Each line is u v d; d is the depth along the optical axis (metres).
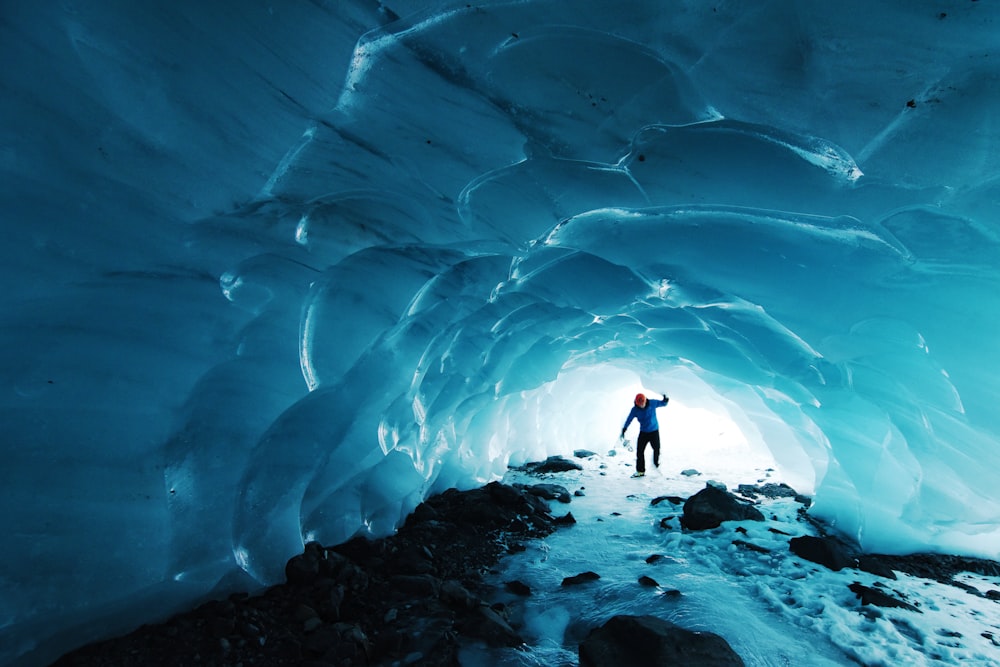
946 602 3.80
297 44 2.50
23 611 2.22
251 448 3.06
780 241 3.25
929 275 3.12
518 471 8.58
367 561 3.96
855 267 3.25
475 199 3.17
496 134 2.75
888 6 2.14
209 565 2.87
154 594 2.68
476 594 3.82
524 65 2.55
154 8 2.25
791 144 2.57
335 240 3.13
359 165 2.89
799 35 2.29
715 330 5.11
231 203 2.71
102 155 2.30
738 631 3.26
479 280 4.12
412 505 5.32
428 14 2.44
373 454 4.18
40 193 2.17
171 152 2.46
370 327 3.38
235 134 2.57
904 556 4.72
